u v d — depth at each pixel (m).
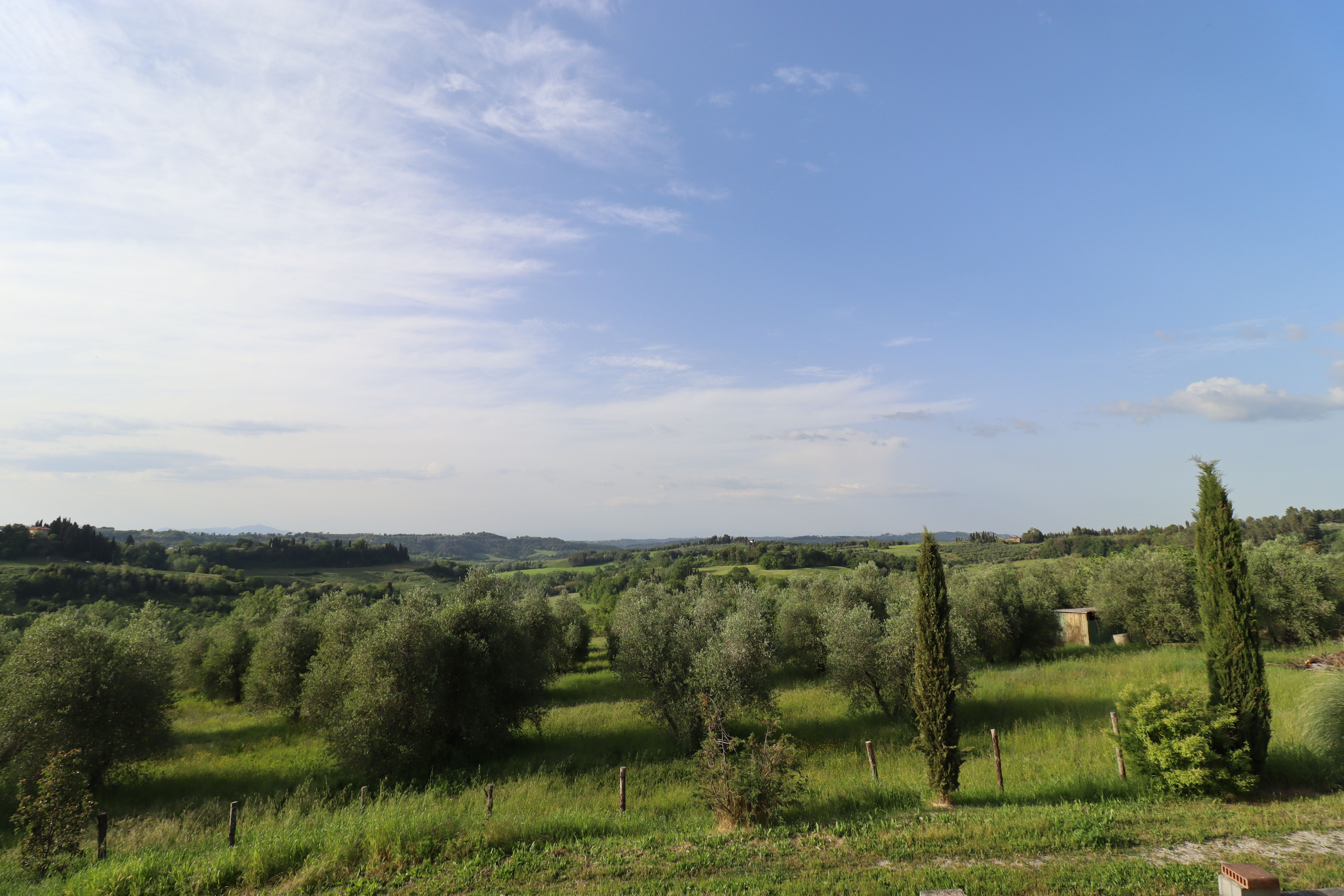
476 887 9.56
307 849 11.20
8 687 20.12
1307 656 28.06
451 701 24.27
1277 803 11.88
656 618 29.00
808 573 99.31
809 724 25.08
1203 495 14.47
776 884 9.01
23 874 11.79
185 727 33.22
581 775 20.56
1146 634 39.97
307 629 36.75
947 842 10.30
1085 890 8.30
